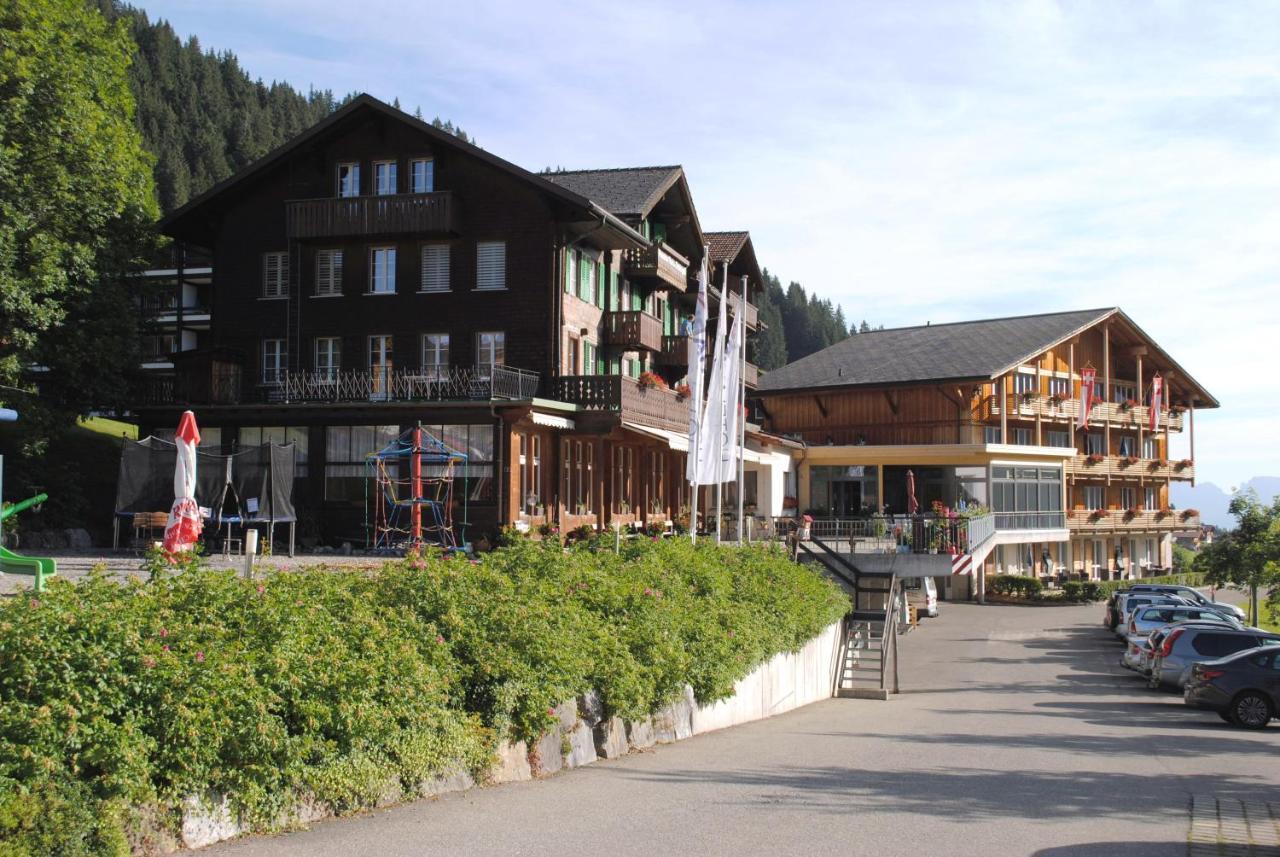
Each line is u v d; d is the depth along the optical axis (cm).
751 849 987
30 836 743
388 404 3269
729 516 4300
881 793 1296
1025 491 5781
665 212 4553
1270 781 1466
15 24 3175
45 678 810
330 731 1021
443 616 1235
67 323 3309
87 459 3803
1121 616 3997
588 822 1062
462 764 1182
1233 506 4500
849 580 3209
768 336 14188
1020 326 6412
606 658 1460
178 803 868
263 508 2709
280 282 3812
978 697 2747
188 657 895
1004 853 1005
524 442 3412
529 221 3619
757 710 2156
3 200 3053
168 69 13262
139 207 3597
